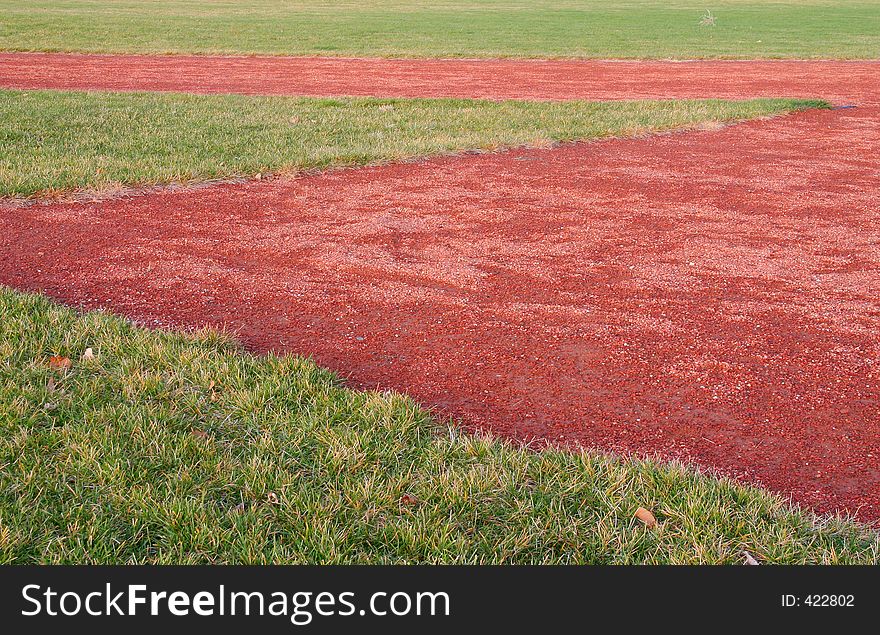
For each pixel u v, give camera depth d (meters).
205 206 7.79
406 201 8.09
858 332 4.96
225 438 3.65
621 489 3.31
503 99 16.12
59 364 4.24
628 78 20.31
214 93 16.56
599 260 6.30
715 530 3.05
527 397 4.14
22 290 5.52
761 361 4.54
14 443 3.48
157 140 10.66
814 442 3.72
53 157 9.39
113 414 3.76
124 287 5.63
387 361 4.54
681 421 3.90
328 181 8.95
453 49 25.88
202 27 32.53
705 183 9.08
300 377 4.18
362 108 14.16
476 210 7.75
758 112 14.20
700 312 5.25
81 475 3.32
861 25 37.28
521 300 5.44
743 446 3.70
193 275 5.89
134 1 49.00
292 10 44.28
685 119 13.14
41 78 18.72
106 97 14.81
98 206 7.70
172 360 4.34
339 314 5.20
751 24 37.56
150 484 3.26
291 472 3.42
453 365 4.49
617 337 4.85
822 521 3.14
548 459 3.52
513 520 3.17
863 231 7.23
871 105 15.91
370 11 44.28
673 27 35.66
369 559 2.96
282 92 17.03
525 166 9.88
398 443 3.62
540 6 49.88
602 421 3.91
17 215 7.32
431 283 5.76
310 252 6.44
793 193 8.66
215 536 3.02
